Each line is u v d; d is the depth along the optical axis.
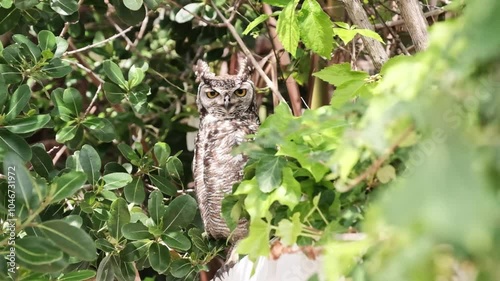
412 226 1.31
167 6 6.29
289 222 2.63
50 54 4.38
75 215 3.97
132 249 4.30
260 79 6.20
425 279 1.33
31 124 3.98
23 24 5.34
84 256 2.73
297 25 3.84
